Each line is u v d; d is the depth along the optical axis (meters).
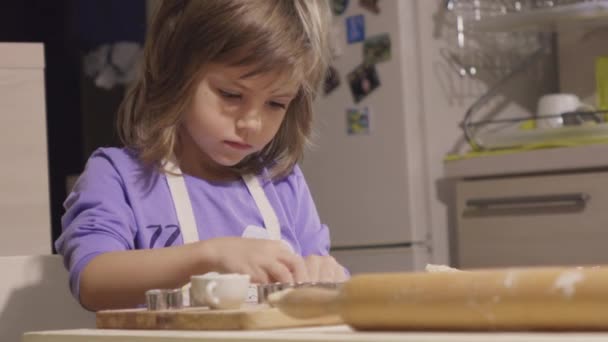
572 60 3.01
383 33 2.84
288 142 1.55
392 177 2.83
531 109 3.03
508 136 2.67
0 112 1.77
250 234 1.45
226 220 1.44
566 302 0.55
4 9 3.68
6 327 1.26
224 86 1.31
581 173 2.51
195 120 1.34
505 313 0.58
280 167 1.54
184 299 1.04
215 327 0.80
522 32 3.01
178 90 1.34
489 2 2.95
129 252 1.13
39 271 1.28
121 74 3.76
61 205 3.71
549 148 2.56
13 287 1.26
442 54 2.86
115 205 1.30
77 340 0.79
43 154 1.79
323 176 3.01
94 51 3.77
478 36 2.93
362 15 2.90
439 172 2.83
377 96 2.87
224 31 1.29
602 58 2.83
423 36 2.82
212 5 1.31
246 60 1.28
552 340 0.52
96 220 1.25
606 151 2.44
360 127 2.90
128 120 1.46
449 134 2.85
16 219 1.77
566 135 2.55
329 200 3.00
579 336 0.54
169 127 1.38
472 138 2.76
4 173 1.77
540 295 0.56
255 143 1.34
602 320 0.55
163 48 1.38
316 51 1.37
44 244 1.79
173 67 1.35
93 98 3.76
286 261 1.05
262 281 1.03
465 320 0.59
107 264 1.12
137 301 1.11
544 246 2.58
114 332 0.80
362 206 2.91
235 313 0.79
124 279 1.10
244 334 0.69
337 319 0.84
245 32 1.28
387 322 0.63
